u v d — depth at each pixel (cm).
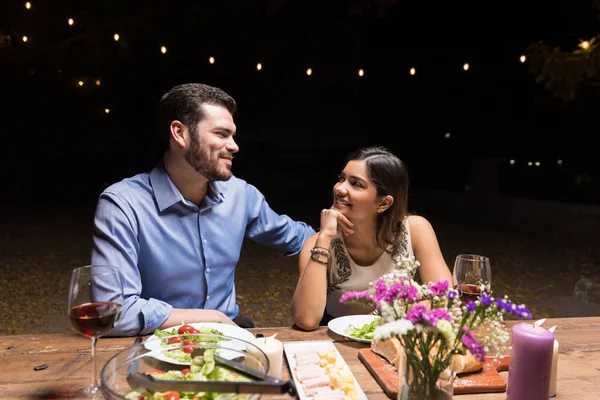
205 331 170
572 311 495
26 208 1009
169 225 214
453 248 762
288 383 111
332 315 241
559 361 162
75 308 134
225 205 227
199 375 125
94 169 1208
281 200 1177
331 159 1330
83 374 148
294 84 1273
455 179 1198
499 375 150
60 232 816
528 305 515
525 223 909
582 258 702
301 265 230
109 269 140
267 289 570
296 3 1134
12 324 449
